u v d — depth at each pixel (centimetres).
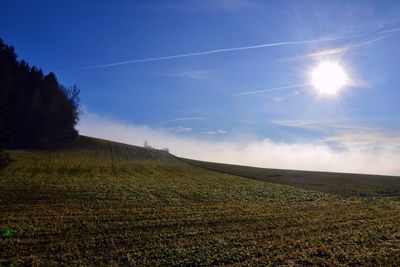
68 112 10012
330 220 2659
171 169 6850
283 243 1942
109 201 3162
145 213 2700
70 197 3266
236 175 6731
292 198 3959
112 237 1972
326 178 6806
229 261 1614
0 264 1480
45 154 7238
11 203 2855
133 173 5797
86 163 6538
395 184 6034
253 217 2700
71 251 1698
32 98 9219
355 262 1630
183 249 1777
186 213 2762
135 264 1534
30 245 1769
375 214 2977
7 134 6944
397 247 1916
